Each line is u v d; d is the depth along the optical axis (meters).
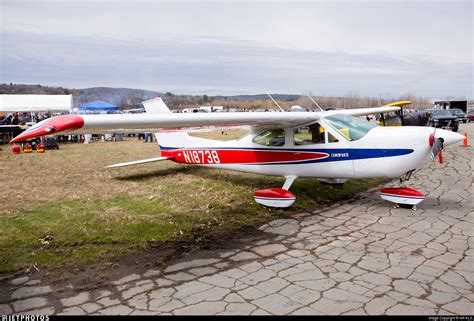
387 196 6.16
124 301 3.31
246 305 3.20
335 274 3.75
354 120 6.40
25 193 7.27
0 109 23.23
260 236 4.95
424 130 5.71
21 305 3.28
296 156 6.66
